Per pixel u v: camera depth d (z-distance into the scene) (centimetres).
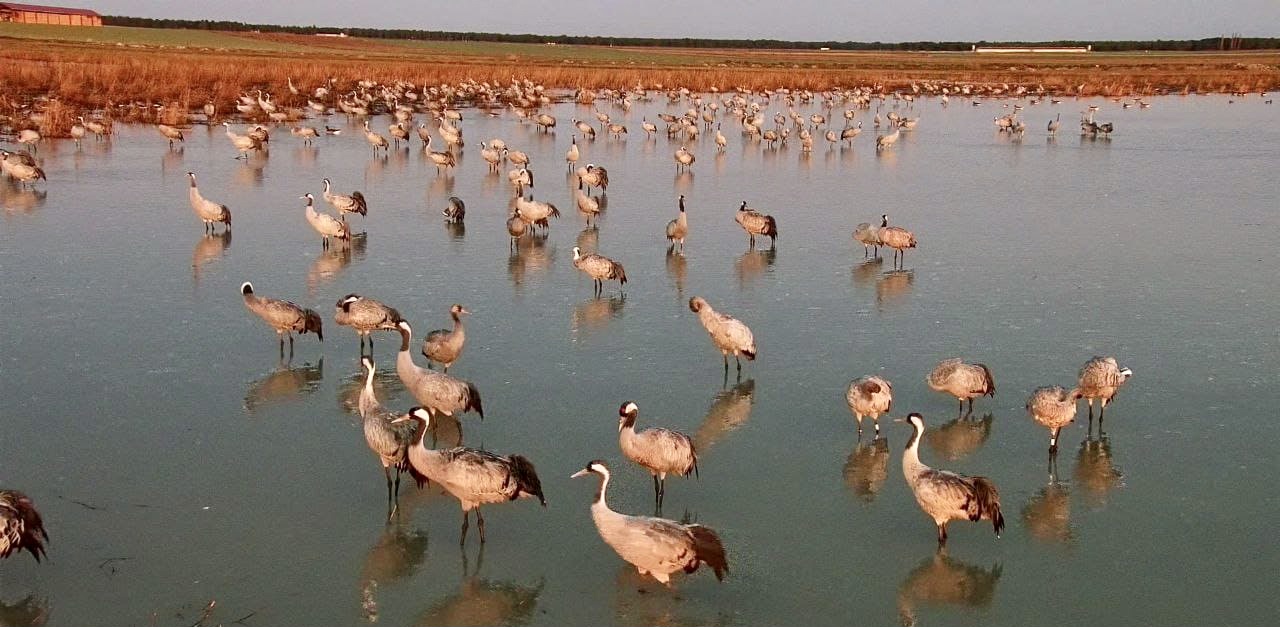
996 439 1733
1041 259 2933
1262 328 2275
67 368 1956
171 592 1262
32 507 1259
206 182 3991
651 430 1483
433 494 1538
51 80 6625
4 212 3275
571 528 1446
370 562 1348
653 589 1302
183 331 2194
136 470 1565
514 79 9194
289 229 3209
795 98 8962
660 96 9394
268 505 1481
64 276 2569
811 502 1524
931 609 1259
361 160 4791
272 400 1848
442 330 2116
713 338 1998
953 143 6003
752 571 1341
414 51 16300
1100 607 1265
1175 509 1501
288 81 7550
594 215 3453
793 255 2994
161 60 8938
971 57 19775
